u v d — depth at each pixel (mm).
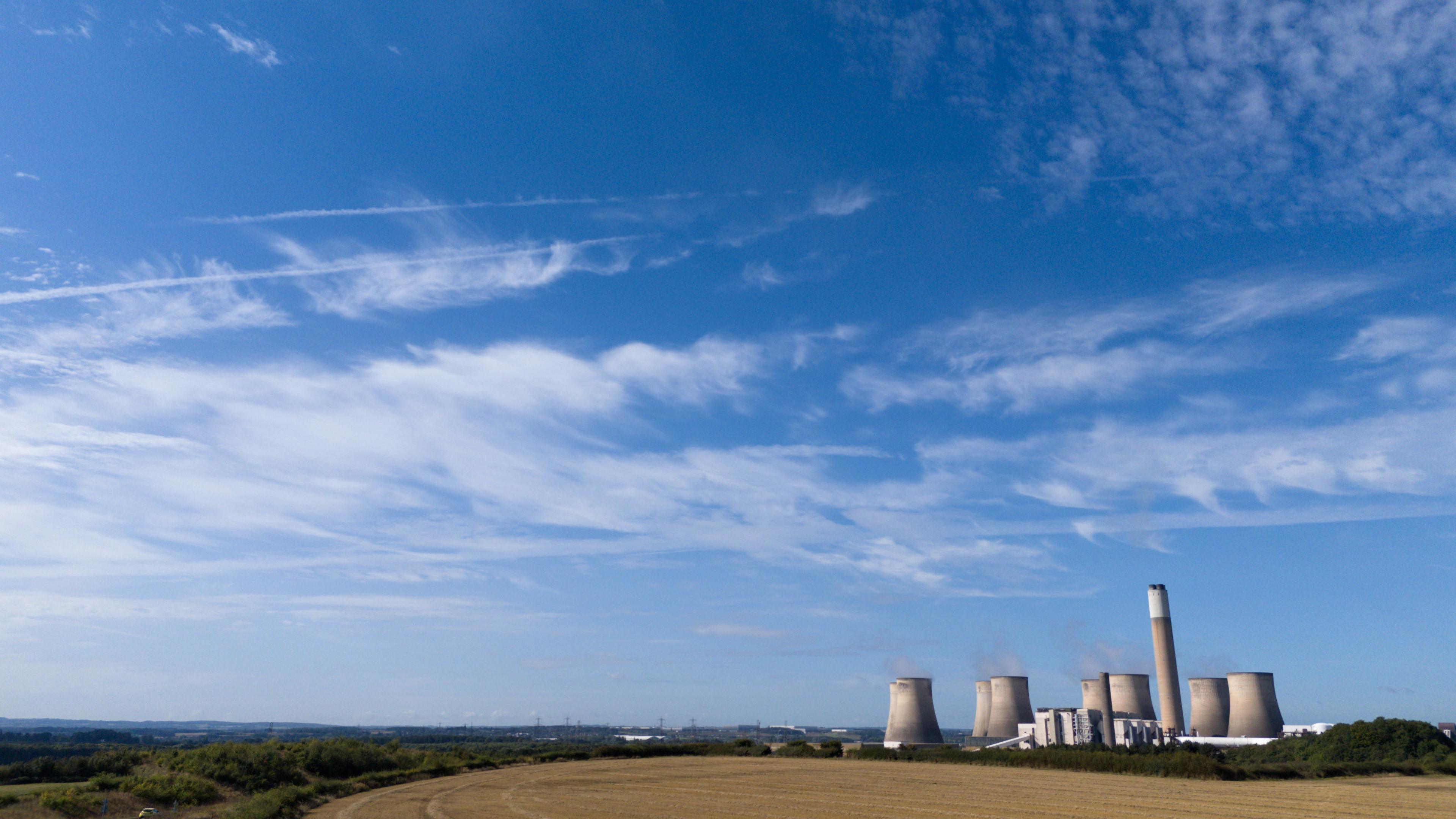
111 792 45219
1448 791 63312
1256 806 52594
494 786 63625
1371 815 48125
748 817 45781
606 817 45000
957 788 64188
